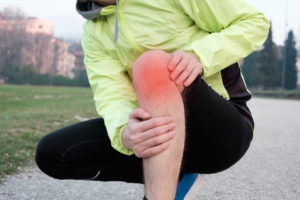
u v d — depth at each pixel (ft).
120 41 5.27
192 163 4.79
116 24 5.18
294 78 225.35
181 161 3.74
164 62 3.46
